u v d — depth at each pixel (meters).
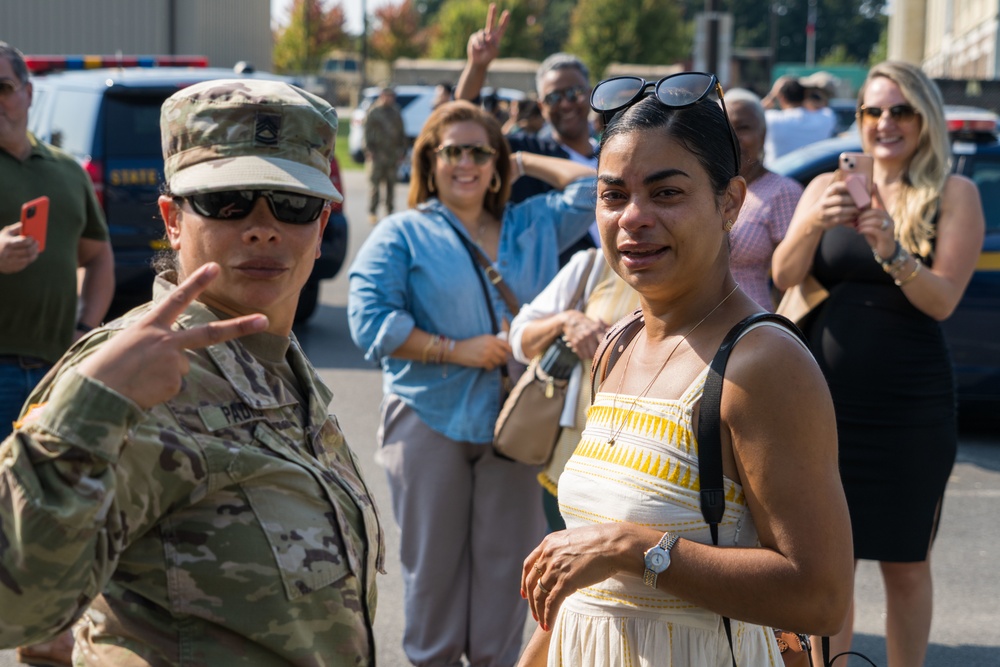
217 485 1.62
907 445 3.44
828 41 95.19
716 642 1.85
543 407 3.40
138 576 1.61
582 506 1.94
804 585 1.71
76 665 1.71
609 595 1.90
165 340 1.44
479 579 3.67
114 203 8.18
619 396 1.96
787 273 3.61
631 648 1.87
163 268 1.88
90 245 4.28
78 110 8.34
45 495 1.39
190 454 1.59
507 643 3.68
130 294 8.41
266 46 20.30
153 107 8.37
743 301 1.91
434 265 3.67
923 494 3.46
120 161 8.21
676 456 1.83
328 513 1.73
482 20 61.28
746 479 1.77
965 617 4.41
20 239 3.49
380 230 3.75
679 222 1.84
